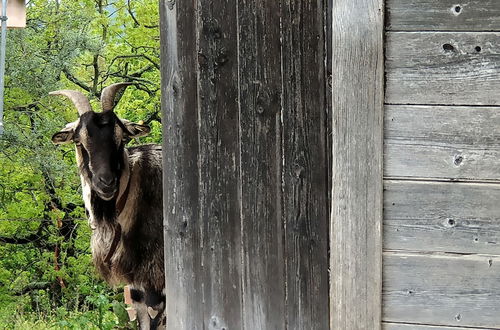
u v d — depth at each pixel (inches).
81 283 576.4
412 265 117.7
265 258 152.8
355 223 118.3
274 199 151.2
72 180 580.7
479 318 116.0
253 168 151.4
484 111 112.8
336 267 119.9
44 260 604.7
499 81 111.7
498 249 114.4
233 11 148.9
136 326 269.6
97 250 257.4
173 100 153.9
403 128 115.6
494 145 113.0
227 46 149.9
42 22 545.6
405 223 117.2
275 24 147.3
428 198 116.0
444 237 116.1
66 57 528.1
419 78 114.0
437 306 117.3
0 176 529.0
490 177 113.7
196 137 153.6
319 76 146.5
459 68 112.7
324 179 148.5
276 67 148.2
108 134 244.4
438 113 114.2
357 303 119.7
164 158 155.9
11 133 494.3
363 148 116.8
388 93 115.5
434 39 113.0
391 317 119.3
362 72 115.4
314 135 147.9
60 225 621.3
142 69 670.5
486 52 111.7
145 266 255.0
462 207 115.0
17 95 509.0
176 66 152.6
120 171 245.4
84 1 596.7
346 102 116.6
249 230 152.9
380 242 117.8
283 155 149.7
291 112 148.4
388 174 116.9
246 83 149.9
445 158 114.7
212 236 155.0
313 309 151.4
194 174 154.6
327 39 145.3
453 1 111.7
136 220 252.5
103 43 575.8
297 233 150.6
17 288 588.7
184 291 158.1
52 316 394.6
